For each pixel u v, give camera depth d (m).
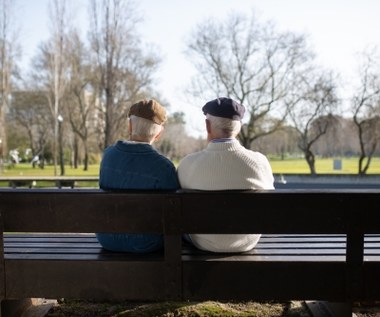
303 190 2.21
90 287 2.28
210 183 2.24
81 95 41.16
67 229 2.21
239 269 2.25
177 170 2.39
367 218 2.15
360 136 28.53
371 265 2.22
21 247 2.59
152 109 2.44
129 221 2.19
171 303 3.05
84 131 42.62
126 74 33.75
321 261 2.24
